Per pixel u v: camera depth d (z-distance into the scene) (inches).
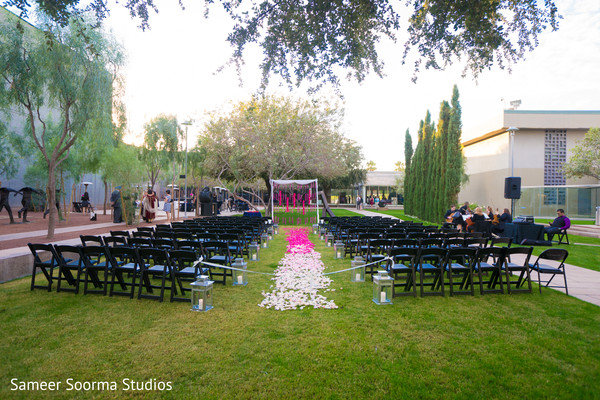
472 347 144.8
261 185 1322.6
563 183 1125.7
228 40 177.0
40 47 348.2
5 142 724.0
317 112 791.1
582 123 1093.1
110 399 108.3
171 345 144.8
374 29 184.1
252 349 141.6
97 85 381.1
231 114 762.2
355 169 1417.3
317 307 192.9
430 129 990.4
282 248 408.2
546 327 166.6
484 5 156.5
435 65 187.5
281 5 172.7
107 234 452.1
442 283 219.3
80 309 188.9
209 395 110.2
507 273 225.1
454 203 754.8
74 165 703.7
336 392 112.3
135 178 754.8
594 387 115.9
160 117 877.2
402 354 138.3
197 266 213.9
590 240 510.6
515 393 112.7
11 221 595.2
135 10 170.1
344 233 399.2
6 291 223.0
